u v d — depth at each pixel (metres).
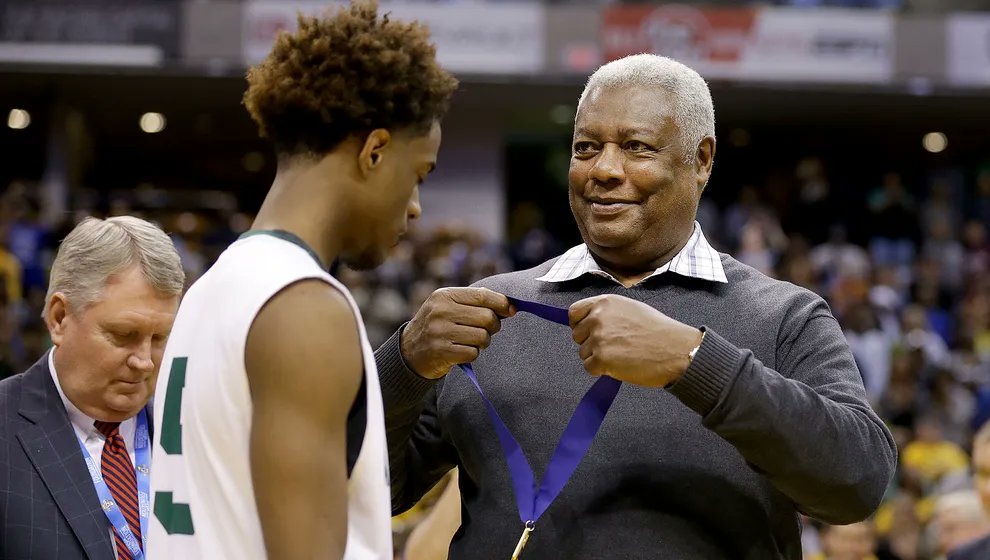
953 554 3.15
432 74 1.42
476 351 1.70
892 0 9.43
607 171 1.79
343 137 1.38
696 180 1.87
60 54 8.67
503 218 11.17
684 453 1.68
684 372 1.49
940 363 7.40
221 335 1.31
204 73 9.06
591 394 1.65
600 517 1.68
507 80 9.17
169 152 12.05
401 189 1.42
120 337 1.92
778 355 1.74
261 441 1.26
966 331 8.16
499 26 8.98
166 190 11.95
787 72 9.05
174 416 1.38
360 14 1.43
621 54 8.99
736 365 1.49
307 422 1.26
